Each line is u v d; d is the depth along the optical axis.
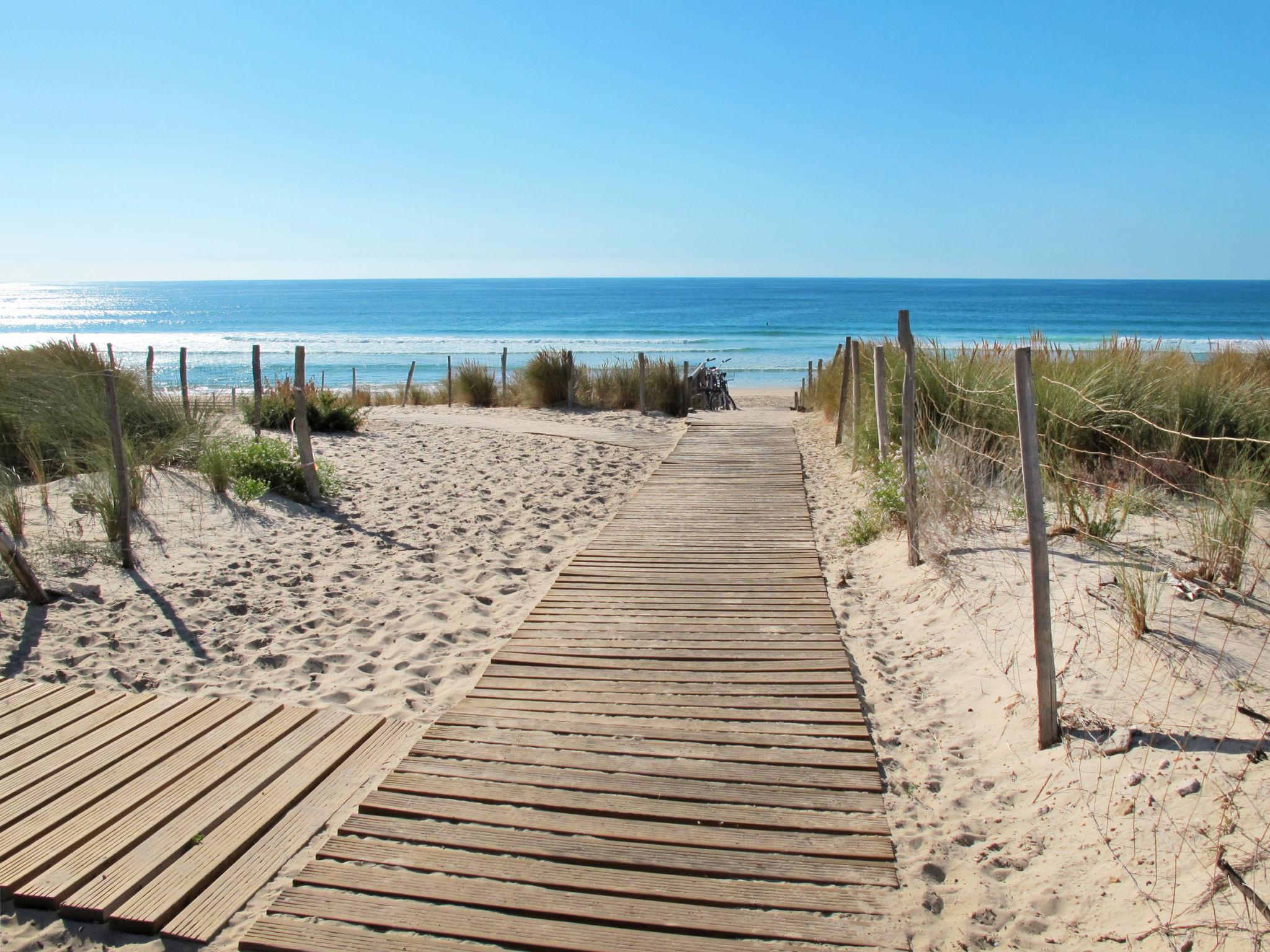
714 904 2.57
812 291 137.25
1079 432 6.91
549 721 3.74
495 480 9.27
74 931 2.53
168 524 6.70
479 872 2.71
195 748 3.52
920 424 8.38
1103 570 4.70
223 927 2.55
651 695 3.99
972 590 4.95
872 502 7.14
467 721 3.74
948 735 3.64
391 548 6.68
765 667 4.30
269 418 11.96
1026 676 3.88
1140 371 7.57
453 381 18.61
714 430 13.39
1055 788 3.06
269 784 3.27
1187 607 4.09
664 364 16.58
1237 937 2.13
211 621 5.08
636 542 6.83
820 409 15.38
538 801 3.10
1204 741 3.03
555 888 2.64
